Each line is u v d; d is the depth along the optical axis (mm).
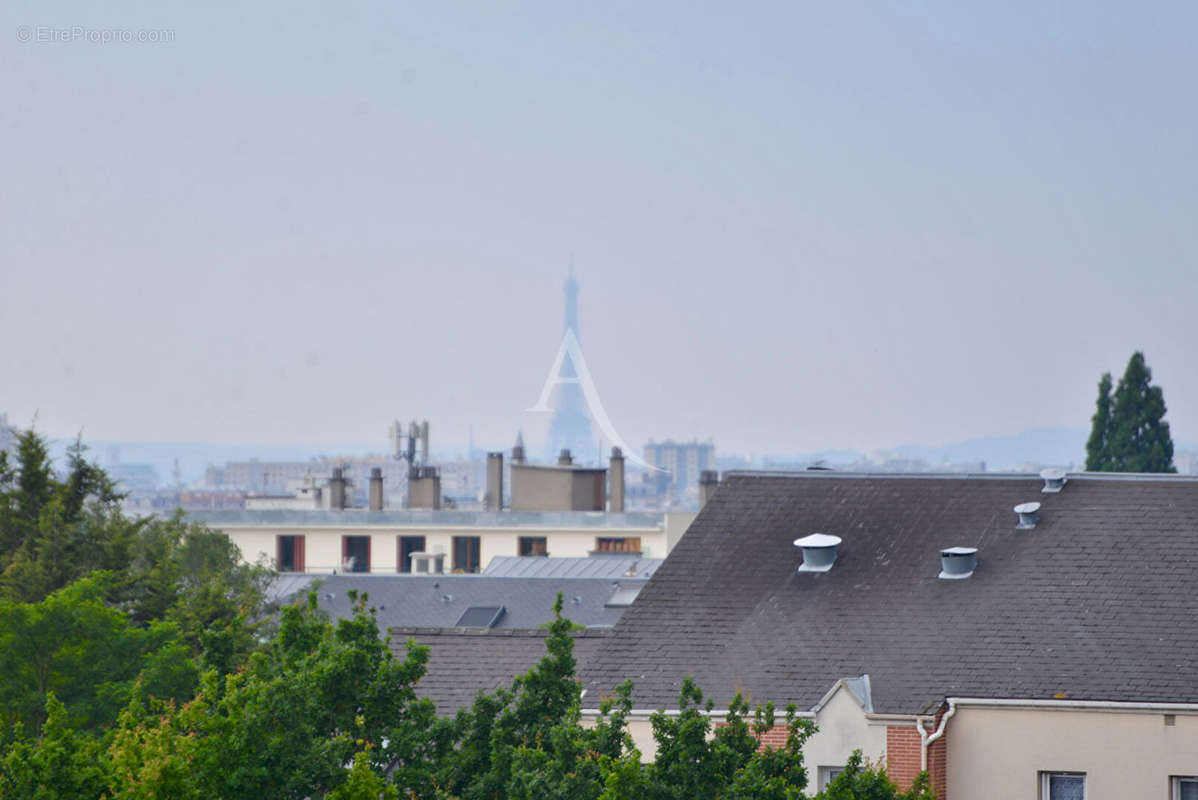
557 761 113375
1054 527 147875
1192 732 130875
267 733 110438
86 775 105312
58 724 108750
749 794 110875
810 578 148875
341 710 116312
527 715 120500
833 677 139625
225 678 117688
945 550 145750
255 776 108250
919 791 115812
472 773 117562
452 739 118500
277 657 120500
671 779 112750
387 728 116688
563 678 123188
